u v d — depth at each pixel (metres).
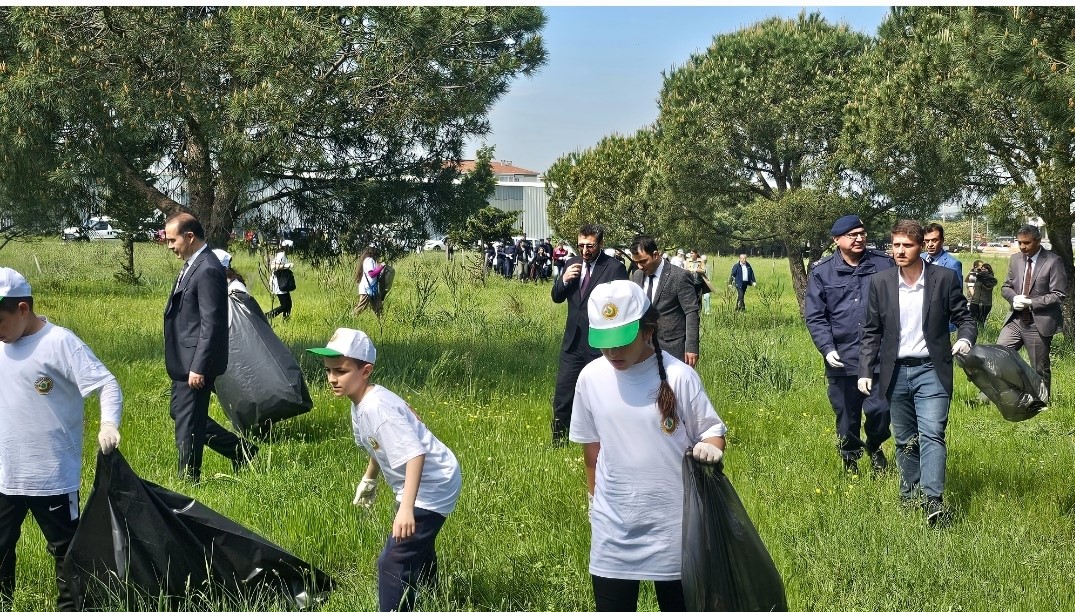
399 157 14.36
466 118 13.80
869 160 16.89
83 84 11.05
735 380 10.85
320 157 12.17
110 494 4.16
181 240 6.66
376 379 10.45
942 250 11.87
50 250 35.38
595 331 3.50
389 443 4.07
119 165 11.87
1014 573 4.78
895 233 6.11
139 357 11.84
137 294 23.23
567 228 32.38
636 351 3.57
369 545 5.20
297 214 14.58
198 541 4.27
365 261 17.05
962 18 12.16
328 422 8.47
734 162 20.03
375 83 12.75
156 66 11.90
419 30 12.23
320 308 19.91
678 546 3.57
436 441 4.30
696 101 20.19
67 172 11.27
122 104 11.10
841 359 7.01
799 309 21.48
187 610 4.19
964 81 14.08
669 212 20.84
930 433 5.95
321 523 5.47
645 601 4.36
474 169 15.00
